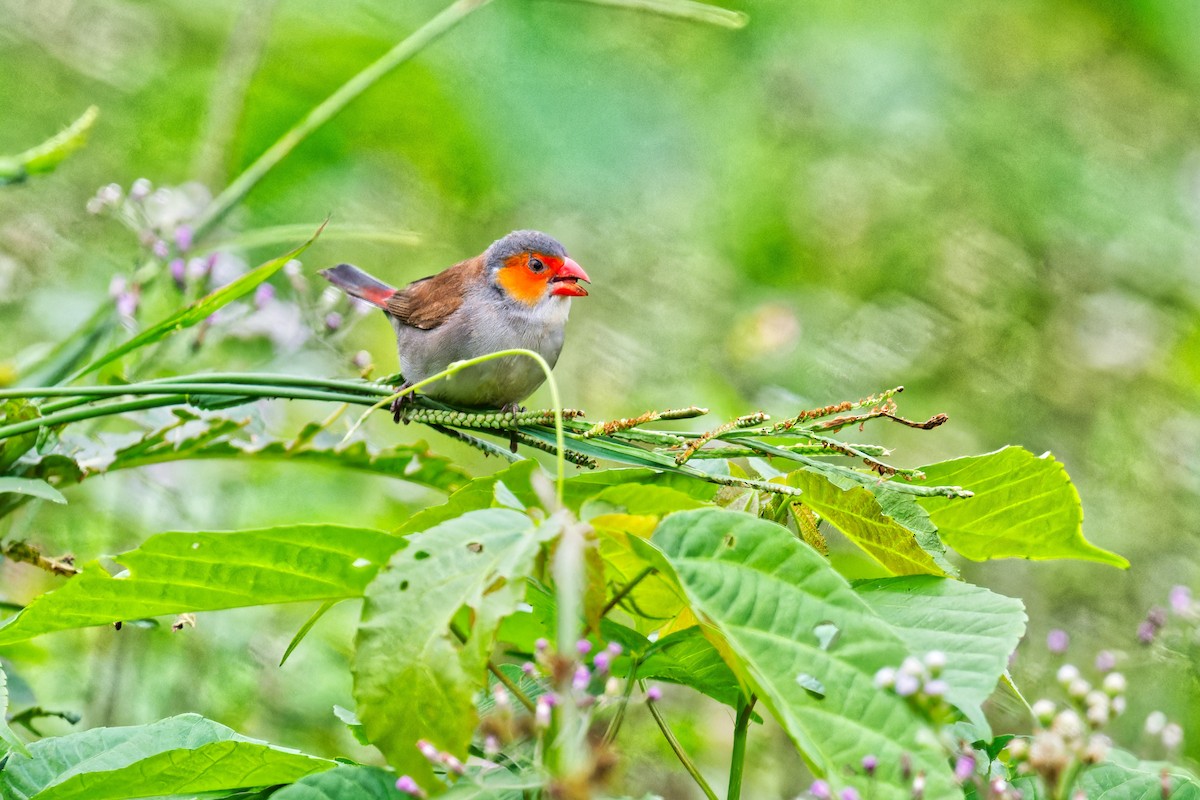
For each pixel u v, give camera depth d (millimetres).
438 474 6430
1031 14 18406
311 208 14203
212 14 14758
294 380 5516
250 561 3939
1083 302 15336
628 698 3838
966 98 17391
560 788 3150
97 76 14148
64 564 6141
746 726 4320
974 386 14414
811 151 16484
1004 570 11914
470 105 15164
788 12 17578
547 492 3963
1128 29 18656
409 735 3480
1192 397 14711
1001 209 16250
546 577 4062
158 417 6938
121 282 7562
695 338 14039
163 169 14062
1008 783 4422
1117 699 3742
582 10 16609
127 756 4445
